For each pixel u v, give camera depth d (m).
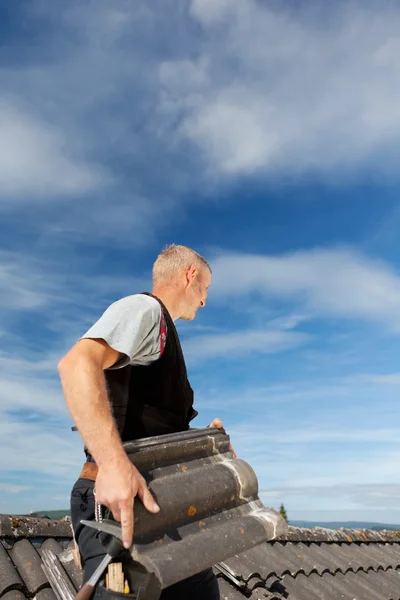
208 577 1.86
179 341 1.85
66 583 2.66
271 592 3.40
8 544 3.14
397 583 4.48
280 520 1.82
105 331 1.56
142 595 1.41
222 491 1.71
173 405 1.81
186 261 2.05
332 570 4.23
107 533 1.47
